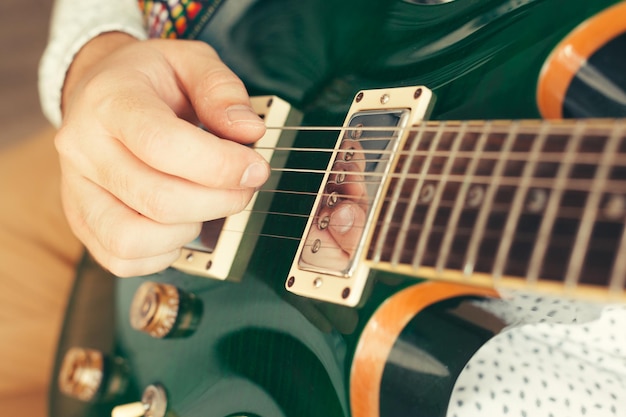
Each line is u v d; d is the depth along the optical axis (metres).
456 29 0.39
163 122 0.38
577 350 0.42
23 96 1.40
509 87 0.36
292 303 0.40
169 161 0.38
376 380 0.38
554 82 0.35
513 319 0.37
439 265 0.32
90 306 0.55
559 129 0.30
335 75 0.43
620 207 0.28
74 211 0.45
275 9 0.47
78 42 0.56
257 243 0.42
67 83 0.57
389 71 0.41
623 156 0.28
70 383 0.51
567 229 0.29
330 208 0.37
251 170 0.38
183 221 0.40
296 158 0.42
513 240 0.30
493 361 0.41
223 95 0.41
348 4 0.44
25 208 0.73
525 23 0.37
